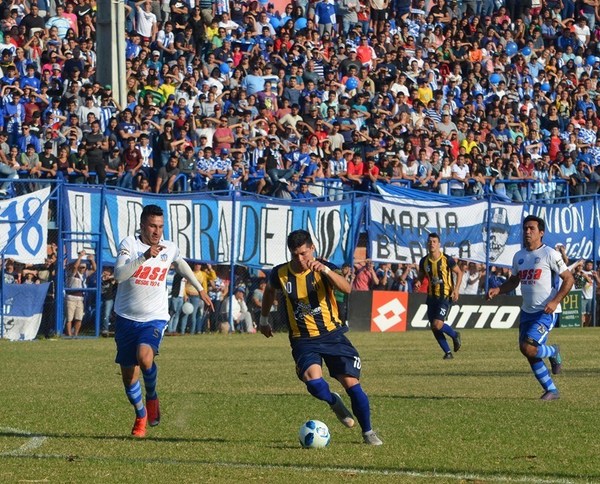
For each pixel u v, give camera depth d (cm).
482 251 7231
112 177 6681
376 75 8650
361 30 9225
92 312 6091
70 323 5975
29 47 7331
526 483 1919
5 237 5809
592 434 2525
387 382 3766
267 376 3962
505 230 7294
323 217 6706
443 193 7762
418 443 2384
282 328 6662
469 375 4028
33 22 7569
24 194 5956
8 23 7500
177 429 2609
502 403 3141
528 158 8338
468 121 8569
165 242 2527
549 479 1956
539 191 8256
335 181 7288
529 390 3516
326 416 2844
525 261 3316
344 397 3341
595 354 5078
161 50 7962
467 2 10162
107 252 6041
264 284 6644
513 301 7369
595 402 3175
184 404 3094
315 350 2356
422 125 8319
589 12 10869
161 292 2498
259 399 3222
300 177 7206
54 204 6088
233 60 8194
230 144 7194
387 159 7606
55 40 7506
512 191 8144
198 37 8181
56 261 5956
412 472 2022
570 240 7525
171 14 8256
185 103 7181
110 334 6078
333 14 9131
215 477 1966
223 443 2386
